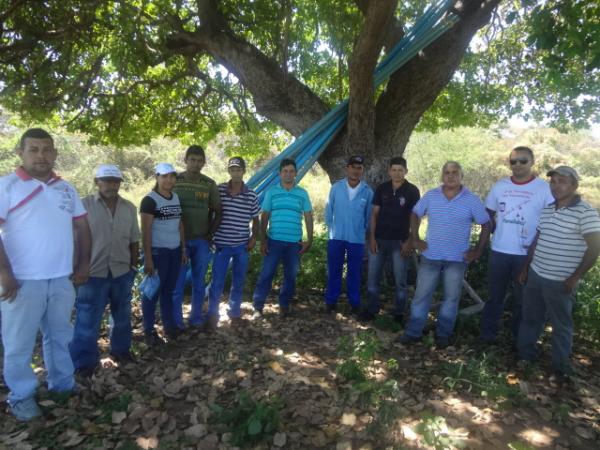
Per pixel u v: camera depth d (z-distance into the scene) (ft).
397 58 23.00
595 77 25.32
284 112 25.30
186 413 11.60
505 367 14.66
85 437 10.36
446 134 73.67
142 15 22.45
